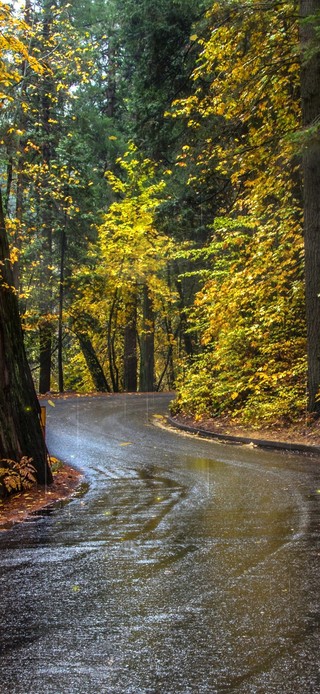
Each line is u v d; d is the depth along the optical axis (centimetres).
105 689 299
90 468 1252
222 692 293
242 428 1739
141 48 2648
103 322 4319
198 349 4144
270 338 1891
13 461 994
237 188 2269
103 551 582
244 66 1612
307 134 1284
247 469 1128
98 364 4216
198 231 2712
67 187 3234
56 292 3766
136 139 2688
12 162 2097
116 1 3058
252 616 390
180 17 2403
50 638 365
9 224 1659
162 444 1584
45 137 2889
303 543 571
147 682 305
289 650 336
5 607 425
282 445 1419
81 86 3288
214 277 2175
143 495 924
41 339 3875
